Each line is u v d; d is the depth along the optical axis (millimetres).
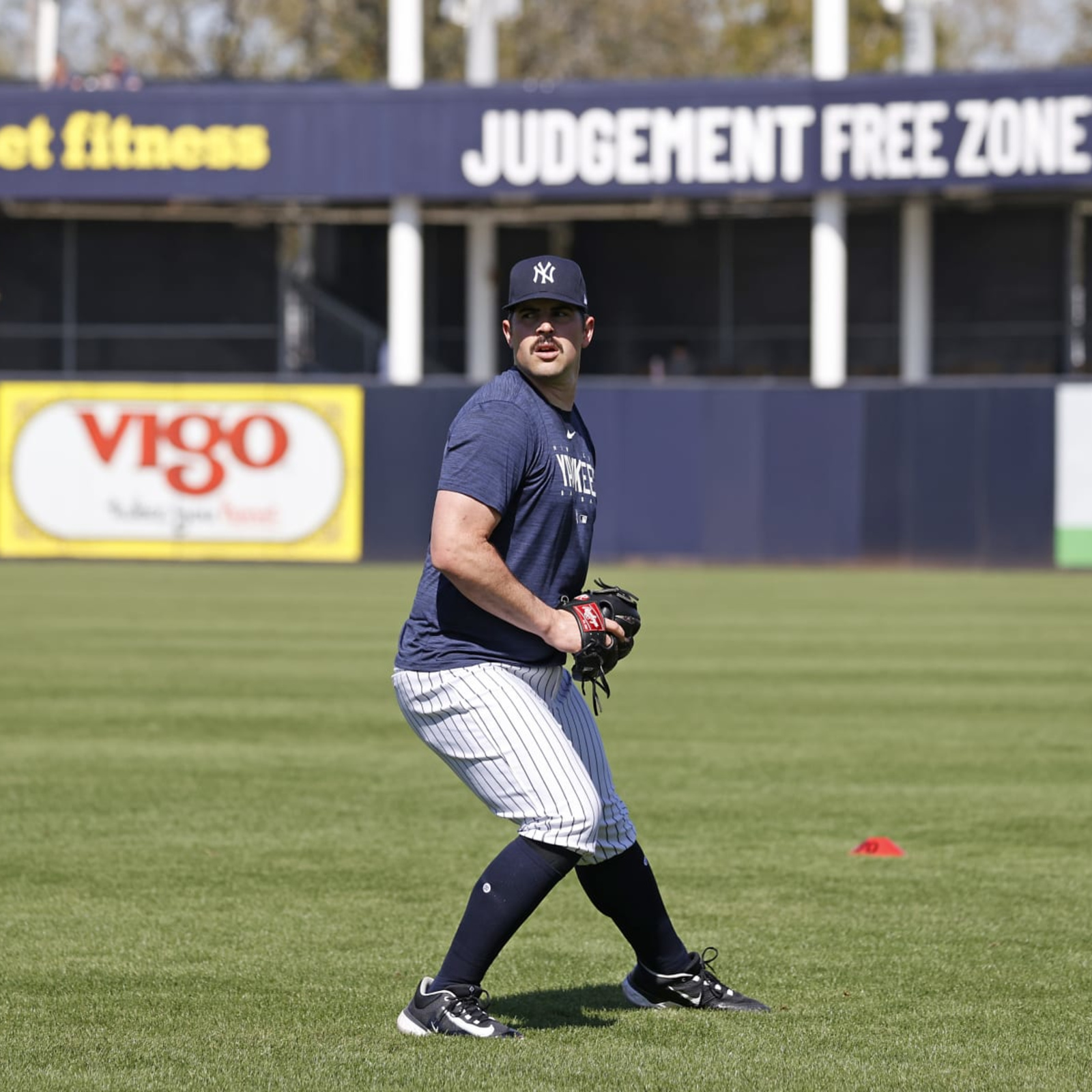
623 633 16281
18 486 92625
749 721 37969
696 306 110125
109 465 92312
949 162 92000
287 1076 15062
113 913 21281
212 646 52312
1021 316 106312
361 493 91312
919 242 100625
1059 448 86375
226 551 92062
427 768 31891
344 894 22312
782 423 89062
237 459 91812
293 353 109250
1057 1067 15445
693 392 89500
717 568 89375
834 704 40781
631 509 90250
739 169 93812
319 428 91375
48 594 71875
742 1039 16266
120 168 96562
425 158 95938
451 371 114875
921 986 18219
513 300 15703
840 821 27219
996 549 87188
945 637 55719
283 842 25562
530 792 15680
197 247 108438
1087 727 37250
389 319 104375
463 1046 15984
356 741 35125
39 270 108375
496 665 15781
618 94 94438
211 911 21375
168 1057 15633
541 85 95062
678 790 29828
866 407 88438
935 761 32906
